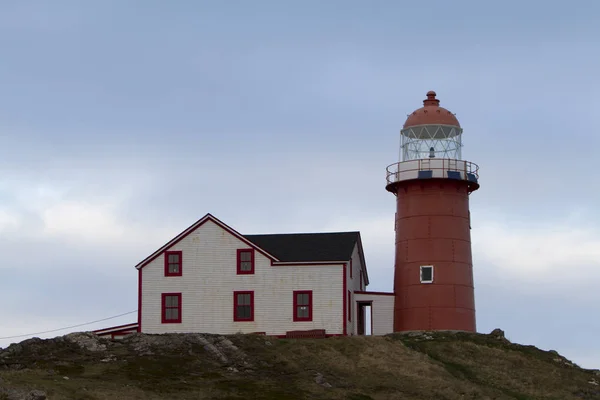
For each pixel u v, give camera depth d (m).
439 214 77.94
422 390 61.47
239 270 74.31
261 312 73.56
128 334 72.69
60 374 57.66
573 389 66.81
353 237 77.62
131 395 53.50
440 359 69.81
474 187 80.00
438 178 77.81
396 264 79.25
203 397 55.28
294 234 78.62
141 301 74.56
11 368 58.94
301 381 60.31
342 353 67.12
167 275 74.75
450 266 77.31
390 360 66.44
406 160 80.88
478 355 71.31
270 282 73.81
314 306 73.19
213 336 68.12
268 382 59.75
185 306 74.19
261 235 78.81
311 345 68.06
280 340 69.06
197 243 74.88
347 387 60.62
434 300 76.81
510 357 71.31
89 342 65.00
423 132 81.00
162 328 74.06
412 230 78.31
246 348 66.19
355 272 78.75
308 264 73.62
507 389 65.75
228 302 73.94
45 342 64.31
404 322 77.44
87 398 51.78
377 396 59.50
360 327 80.94
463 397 61.19
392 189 80.75
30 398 49.69
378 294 78.12
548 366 70.75
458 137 81.12
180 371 60.59
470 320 77.69
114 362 61.59
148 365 61.25
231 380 59.59
